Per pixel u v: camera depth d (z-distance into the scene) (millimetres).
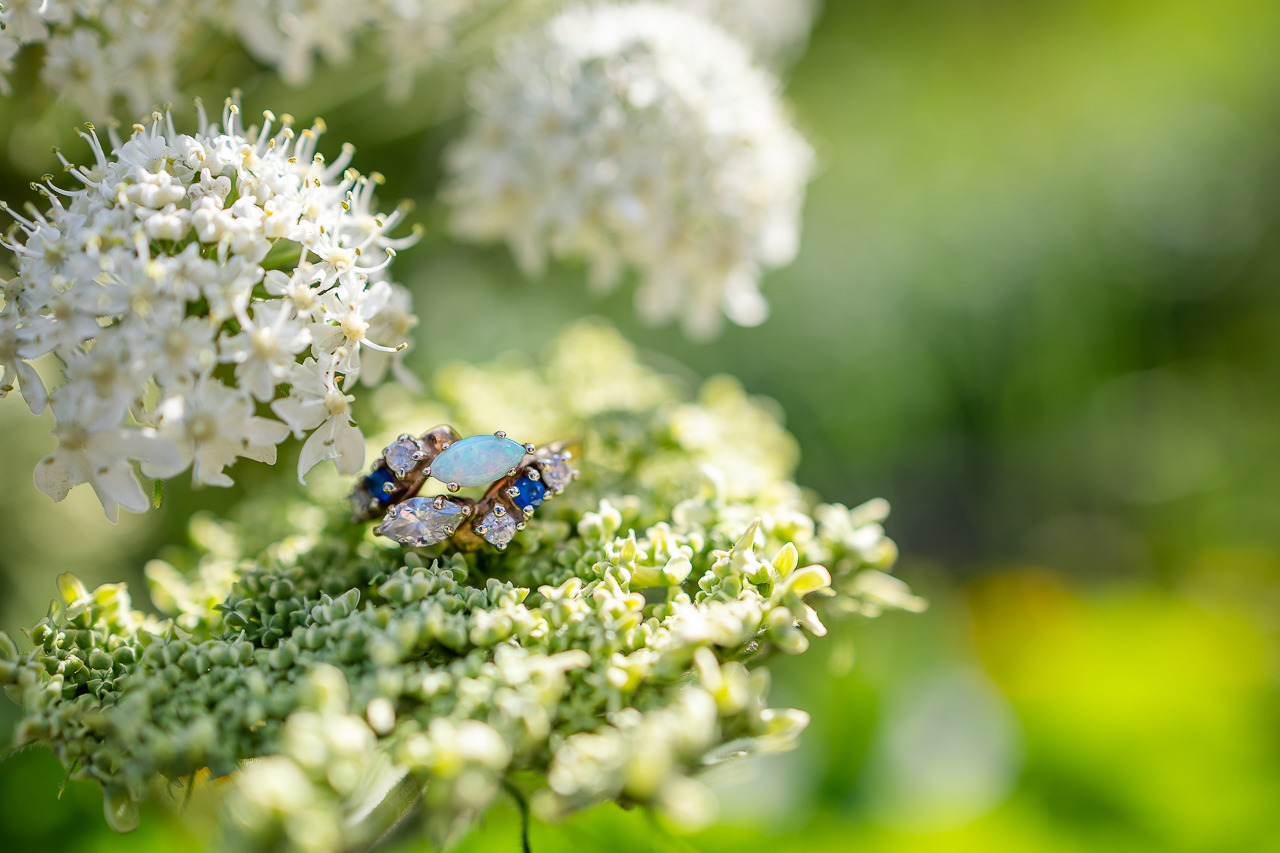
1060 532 659
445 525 219
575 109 265
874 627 355
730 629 205
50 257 213
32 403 212
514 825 248
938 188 652
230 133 226
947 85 705
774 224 283
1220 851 275
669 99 264
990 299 647
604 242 278
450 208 297
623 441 248
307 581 225
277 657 208
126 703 205
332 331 218
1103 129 718
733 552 216
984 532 642
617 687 203
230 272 211
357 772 195
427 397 281
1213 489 688
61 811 250
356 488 225
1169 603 417
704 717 196
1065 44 728
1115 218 712
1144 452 703
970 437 666
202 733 200
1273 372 774
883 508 233
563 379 277
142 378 209
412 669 206
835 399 586
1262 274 799
